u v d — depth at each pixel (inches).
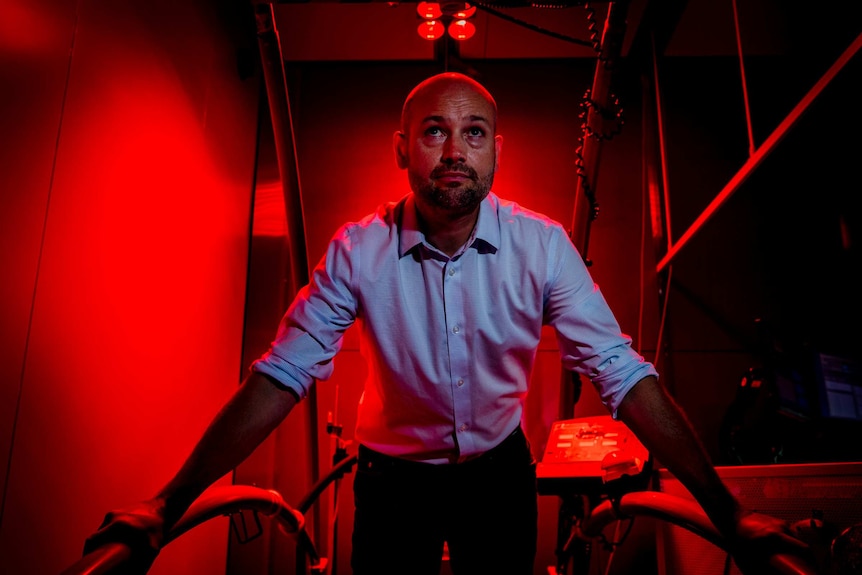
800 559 35.1
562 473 82.9
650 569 119.3
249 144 141.3
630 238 140.2
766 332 112.3
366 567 63.6
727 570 59.1
